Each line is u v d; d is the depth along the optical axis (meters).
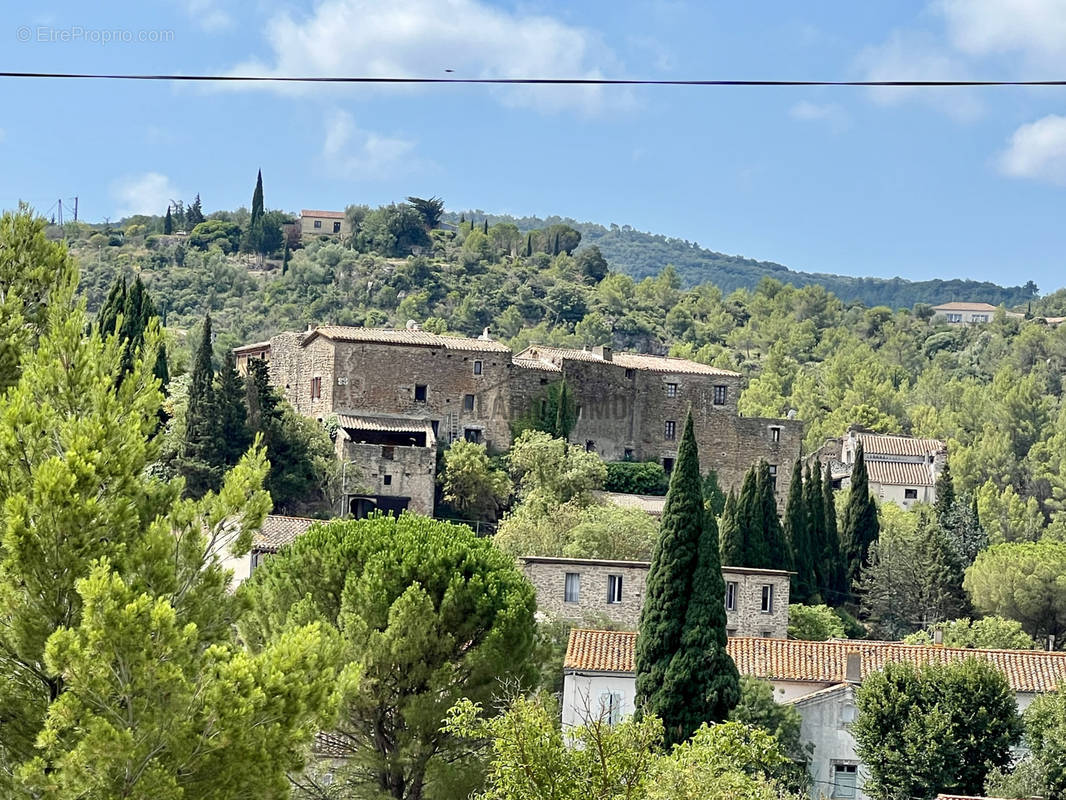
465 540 69.25
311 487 130.75
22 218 43.88
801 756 78.81
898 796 76.56
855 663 81.81
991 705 77.31
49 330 42.59
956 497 170.88
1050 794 73.12
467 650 65.12
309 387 146.12
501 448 147.38
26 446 39.09
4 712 38.03
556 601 103.44
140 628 36.50
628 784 48.19
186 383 137.50
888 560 126.44
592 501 138.00
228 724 36.81
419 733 62.31
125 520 39.06
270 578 66.75
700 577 77.56
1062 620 120.62
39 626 37.62
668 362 163.00
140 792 35.44
